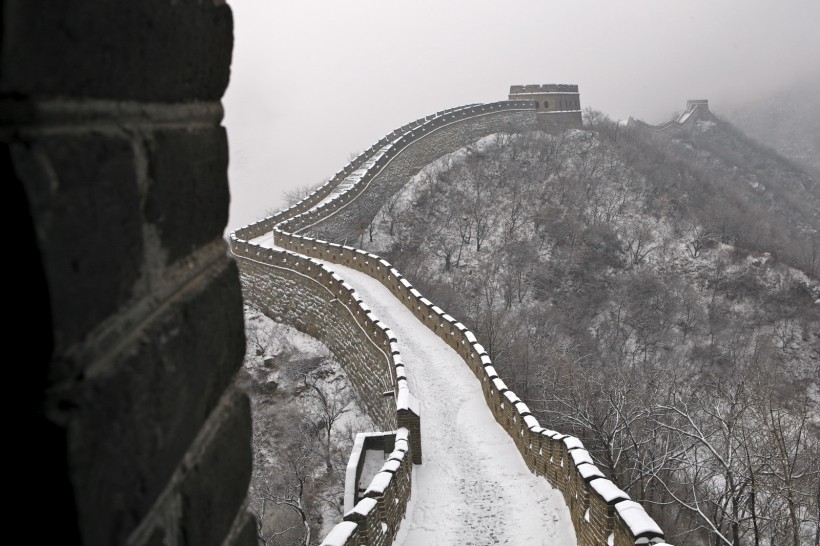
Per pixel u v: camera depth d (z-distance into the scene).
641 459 19.02
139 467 1.53
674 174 58.00
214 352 2.05
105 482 1.37
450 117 56.41
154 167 1.67
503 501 12.26
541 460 12.86
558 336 34.62
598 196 52.56
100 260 1.41
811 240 63.31
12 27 1.12
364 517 9.03
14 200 1.17
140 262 1.60
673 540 17.55
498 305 39.28
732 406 17.53
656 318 40.22
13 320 1.22
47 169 1.23
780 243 51.25
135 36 1.54
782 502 16.91
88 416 1.32
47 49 1.23
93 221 1.38
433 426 16.16
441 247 45.62
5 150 1.16
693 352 37.78
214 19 1.99
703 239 49.16
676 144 85.06
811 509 17.48
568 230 47.25
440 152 55.12
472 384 18.67
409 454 13.18
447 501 12.54
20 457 1.25
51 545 1.28
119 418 1.44
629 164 56.75
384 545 10.15
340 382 25.52
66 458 1.24
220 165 2.14
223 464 2.10
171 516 1.72
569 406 21.05
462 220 47.94
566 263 44.38
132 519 1.49
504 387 15.95
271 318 32.81
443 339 22.41
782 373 34.69
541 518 11.26
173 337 1.74
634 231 48.75
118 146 1.49
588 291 42.47
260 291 33.72
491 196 50.78
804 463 18.38
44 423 1.23
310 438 22.28
